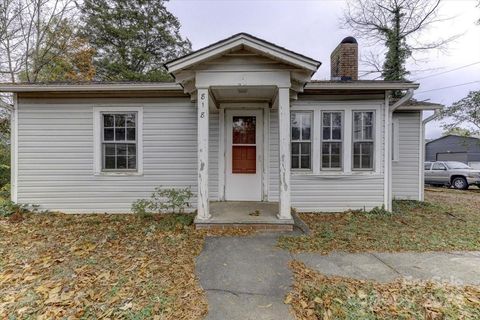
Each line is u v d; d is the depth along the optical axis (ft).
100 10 56.29
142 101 21.68
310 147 21.93
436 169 47.47
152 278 10.28
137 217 20.08
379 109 21.48
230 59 16.11
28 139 21.35
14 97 21.22
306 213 21.36
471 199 31.37
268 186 22.13
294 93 18.99
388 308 8.40
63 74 49.16
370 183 21.75
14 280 10.09
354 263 11.89
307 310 8.37
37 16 42.80
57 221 18.89
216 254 12.78
